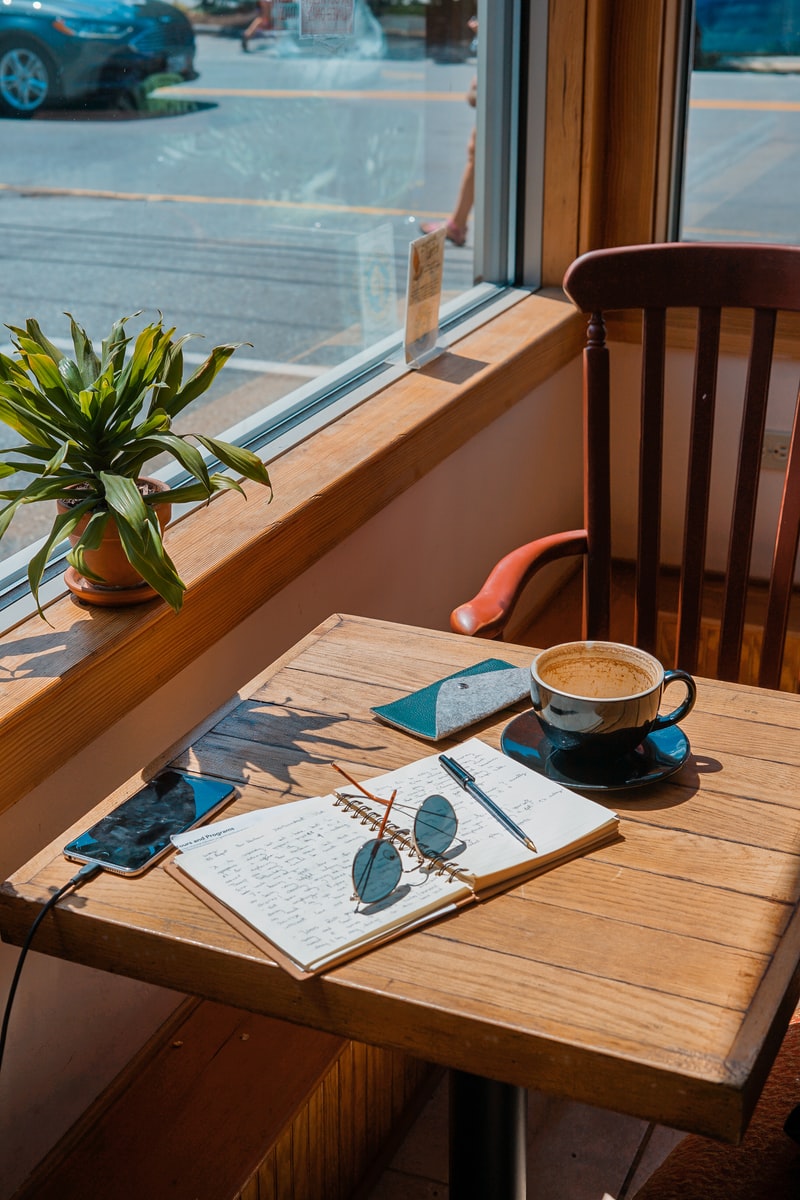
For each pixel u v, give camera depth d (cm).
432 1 219
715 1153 117
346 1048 154
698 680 129
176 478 178
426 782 108
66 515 126
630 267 169
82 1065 145
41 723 126
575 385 272
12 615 141
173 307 174
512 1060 83
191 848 100
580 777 109
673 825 104
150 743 150
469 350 231
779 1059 125
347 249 211
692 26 249
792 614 256
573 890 95
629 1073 80
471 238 257
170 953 92
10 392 123
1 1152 135
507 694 122
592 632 178
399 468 192
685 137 260
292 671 131
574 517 289
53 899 96
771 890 95
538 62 252
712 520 275
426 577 219
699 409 173
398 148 220
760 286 167
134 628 137
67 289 155
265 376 197
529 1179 161
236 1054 154
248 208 184
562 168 259
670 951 89
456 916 93
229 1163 138
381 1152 169
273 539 161
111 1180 136
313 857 99
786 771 111
